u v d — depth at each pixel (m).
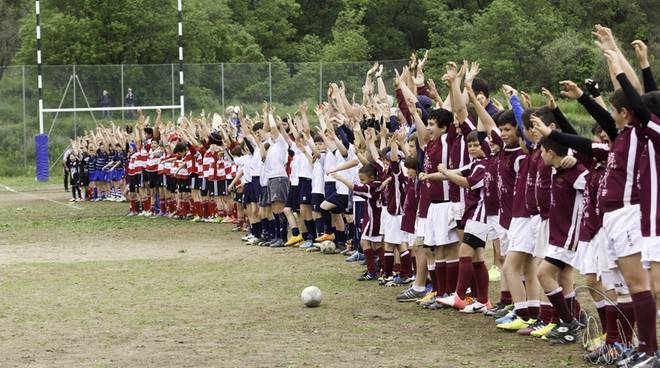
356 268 17.20
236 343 10.87
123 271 17.39
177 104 47.78
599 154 9.66
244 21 72.00
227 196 26.75
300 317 12.48
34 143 49.12
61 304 13.80
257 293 14.55
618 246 9.20
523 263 11.33
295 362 9.82
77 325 12.16
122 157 35.41
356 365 9.63
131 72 47.91
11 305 13.76
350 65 46.75
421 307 13.16
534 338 10.98
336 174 17.59
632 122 9.13
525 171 11.14
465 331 11.43
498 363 9.67
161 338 11.23
